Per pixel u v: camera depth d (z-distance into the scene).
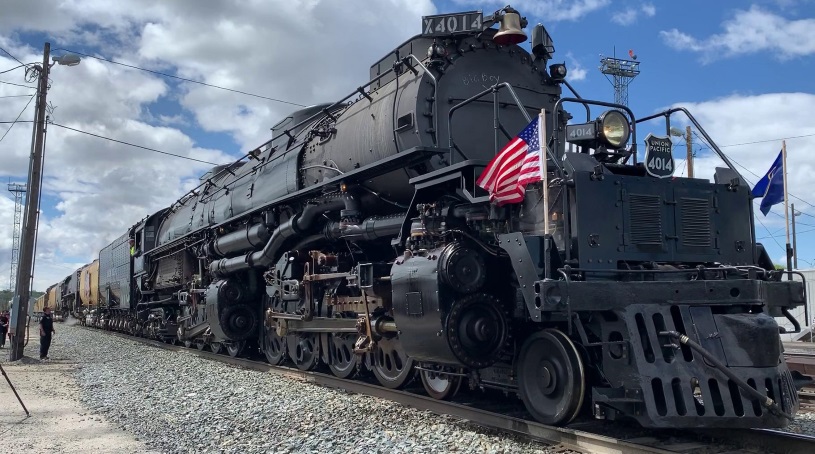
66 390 10.80
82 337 26.58
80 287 44.19
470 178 6.86
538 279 5.66
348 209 8.95
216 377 11.12
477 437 5.96
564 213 5.82
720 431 5.79
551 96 8.55
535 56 8.36
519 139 6.15
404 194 8.52
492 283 6.96
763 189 7.21
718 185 6.52
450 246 6.71
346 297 9.45
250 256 12.44
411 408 7.55
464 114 7.82
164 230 21.02
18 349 16.88
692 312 5.59
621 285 5.54
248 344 14.66
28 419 8.09
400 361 8.75
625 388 5.37
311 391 9.07
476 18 7.81
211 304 14.00
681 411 5.24
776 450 5.39
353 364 9.64
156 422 7.61
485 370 7.50
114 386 10.93
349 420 7.02
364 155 8.80
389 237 8.58
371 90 9.48
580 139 6.53
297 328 10.75
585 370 5.87
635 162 6.74
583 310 5.40
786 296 6.03
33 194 17.91
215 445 6.32
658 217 6.12
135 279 24.48
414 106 7.70
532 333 6.52
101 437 6.98
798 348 19.94
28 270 17.55
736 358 5.41
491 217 6.59
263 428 6.92
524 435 6.01
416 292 6.94
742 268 5.96
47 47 18.41
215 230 14.71
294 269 10.84
